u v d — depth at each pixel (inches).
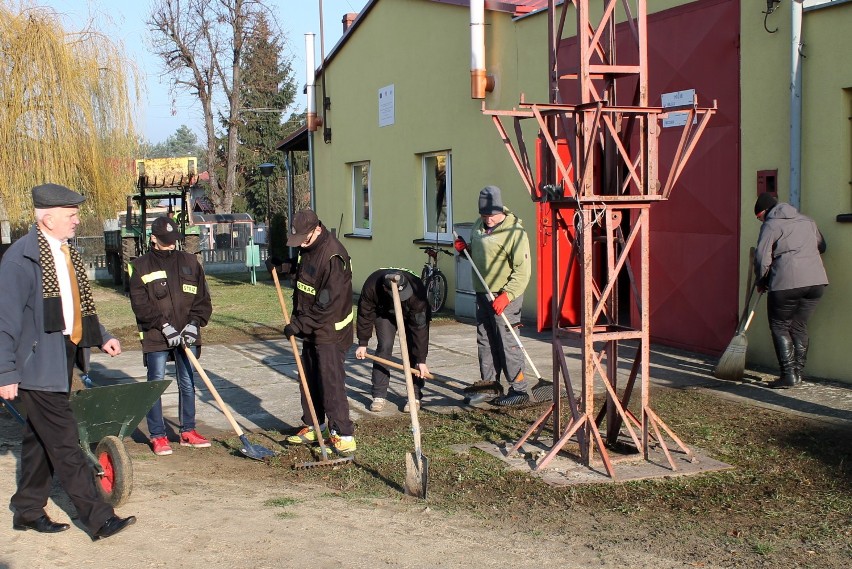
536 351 390.6
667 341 387.2
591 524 184.5
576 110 208.8
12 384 162.9
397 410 294.2
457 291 514.0
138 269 241.9
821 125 308.8
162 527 178.7
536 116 204.7
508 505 197.3
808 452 234.1
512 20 472.1
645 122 215.3
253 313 572.4
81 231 1133.1
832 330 310.5
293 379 348.5
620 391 308.5
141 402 197.0
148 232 790.5
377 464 231.9
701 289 365.1
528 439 248.8
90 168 602.5
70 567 157.4
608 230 215.8
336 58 703.1
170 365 384.2
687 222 370.9
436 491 208.1
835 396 291.7
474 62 476.1
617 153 226.1
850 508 192.9
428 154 577.6
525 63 465.4
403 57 593.3
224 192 1705.2
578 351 385.1
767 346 335.0
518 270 283.0
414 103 583.2
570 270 228.1
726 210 350.0
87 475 173.0
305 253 240.5
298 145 815.1
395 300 220.5
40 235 171.3
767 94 327.6
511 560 162.9
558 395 235.0
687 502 198.7
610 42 226.8
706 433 252.8
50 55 571.8
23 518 175.3
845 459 227.3
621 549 169.6
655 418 226.2
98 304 671.1
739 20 339.0
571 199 212.4
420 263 589.0
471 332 457.1
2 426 273.3
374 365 292.5
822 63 307.0
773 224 299.4
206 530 177.0
